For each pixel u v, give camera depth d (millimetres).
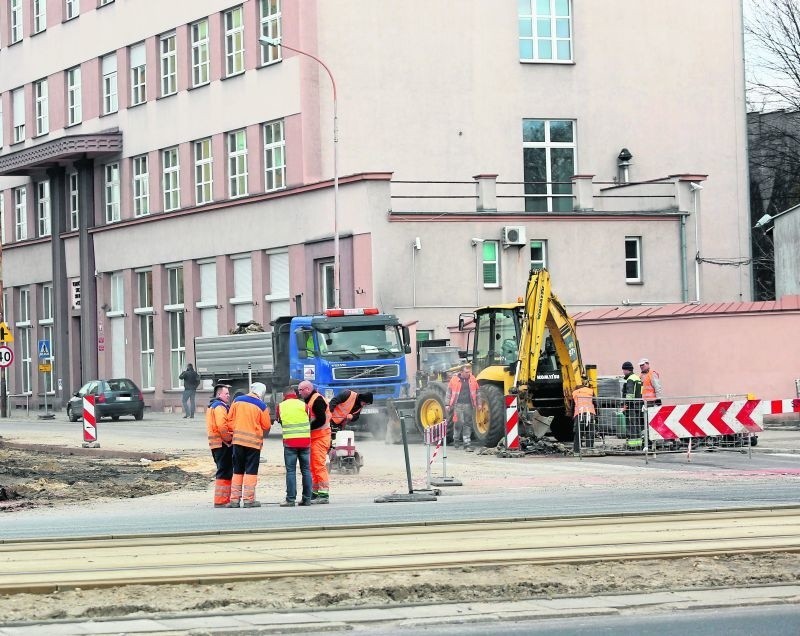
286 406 23188
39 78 72125
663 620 12656
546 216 51812
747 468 28281
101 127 67125
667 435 30469
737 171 57781
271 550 16734
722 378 41906
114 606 13133
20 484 28078
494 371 34531
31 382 74250
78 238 68875
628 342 44156
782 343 41719
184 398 57125
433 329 50250
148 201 64000
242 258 58156
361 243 50438
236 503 23062
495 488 24859
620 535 17375
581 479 26266
